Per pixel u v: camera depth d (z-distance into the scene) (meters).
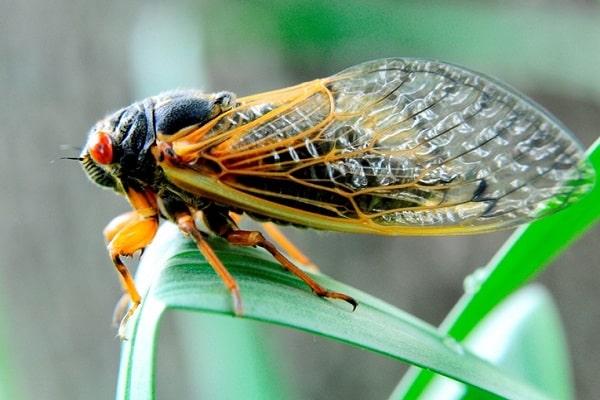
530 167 0.17
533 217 0.17
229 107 0.18
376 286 0.33
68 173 0.34
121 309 0.18
